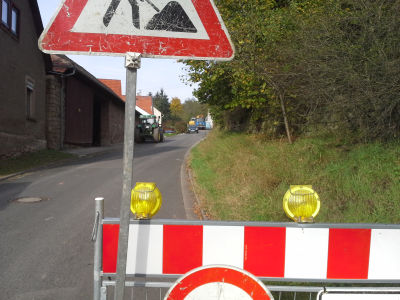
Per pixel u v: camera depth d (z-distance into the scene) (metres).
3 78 13.55
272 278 2.01
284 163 7.62
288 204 2.02
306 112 9.62
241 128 17.73
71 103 20.80
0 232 5.48
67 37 1.72
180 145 29.41
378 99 6.20
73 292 3.61
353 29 7.13
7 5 13.73
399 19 6.02
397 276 2.00
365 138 7.04
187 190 8.88
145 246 2.00
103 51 1.73
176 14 1.77
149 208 2.00
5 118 13.77
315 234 2.00
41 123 17.61
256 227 2.00
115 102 31.00
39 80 17.25
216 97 14.30
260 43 9.80
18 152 14.70
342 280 2.00
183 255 2.01
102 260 1.97
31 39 16.17
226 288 1.59
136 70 1.69
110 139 29.34
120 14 1.74
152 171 12.36
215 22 1.79
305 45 7.36
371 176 5.47
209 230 2.01
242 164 8.77
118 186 9.45
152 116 34.78
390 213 4.50
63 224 5.93
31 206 7.15
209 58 1.79
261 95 11.49
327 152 7.47
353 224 1.99
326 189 5.73
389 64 5.88
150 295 3.46
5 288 3.68
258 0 10.30
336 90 7.09
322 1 9.34
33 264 4.29
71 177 10.91
